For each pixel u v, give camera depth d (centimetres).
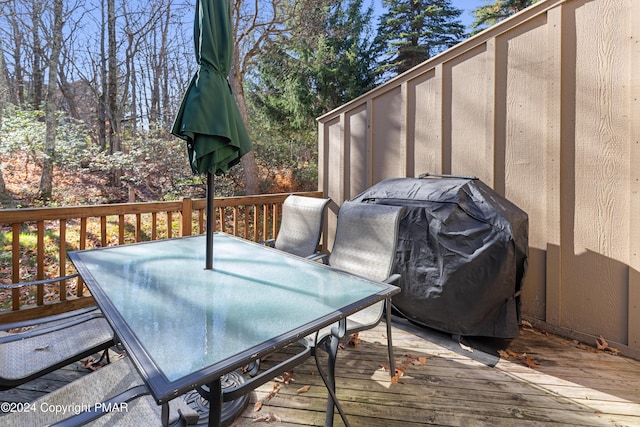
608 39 249
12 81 970
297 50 959
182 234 354
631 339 245
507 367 235
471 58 334
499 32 311
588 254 263
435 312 266
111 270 185
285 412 188
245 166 905
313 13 901
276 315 131
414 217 278
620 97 245
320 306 140
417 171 382
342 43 1000
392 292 159
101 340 174
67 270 428
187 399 186
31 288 379
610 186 251
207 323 123
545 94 283
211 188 186
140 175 842
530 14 290
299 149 1039
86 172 868
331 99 995
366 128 432
